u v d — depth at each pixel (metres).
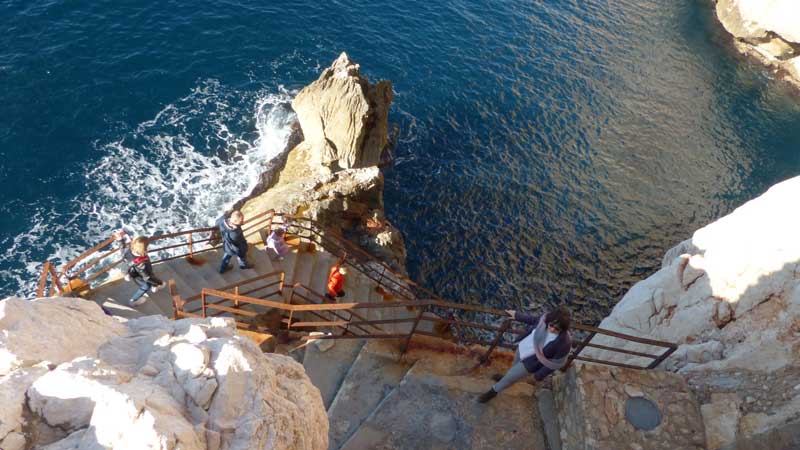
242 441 4.72
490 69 35.56
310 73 31.05
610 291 26.25
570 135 33.03
